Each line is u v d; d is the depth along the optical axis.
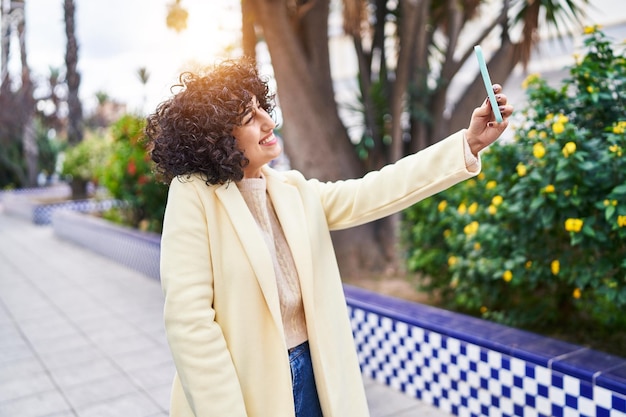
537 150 2.22
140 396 2.95
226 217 1.15
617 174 2.17
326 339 1.23
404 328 2.76
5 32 16.78
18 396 2.97
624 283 2.24
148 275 6.15
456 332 2.48
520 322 2.77
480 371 2.38
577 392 2.00
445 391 2.57
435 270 3.27
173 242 1.11
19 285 5.90
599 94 2.29
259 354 1.12
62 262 7.30
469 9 4.63
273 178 1.29
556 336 2.74
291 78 4.10
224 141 1.12
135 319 4.42
